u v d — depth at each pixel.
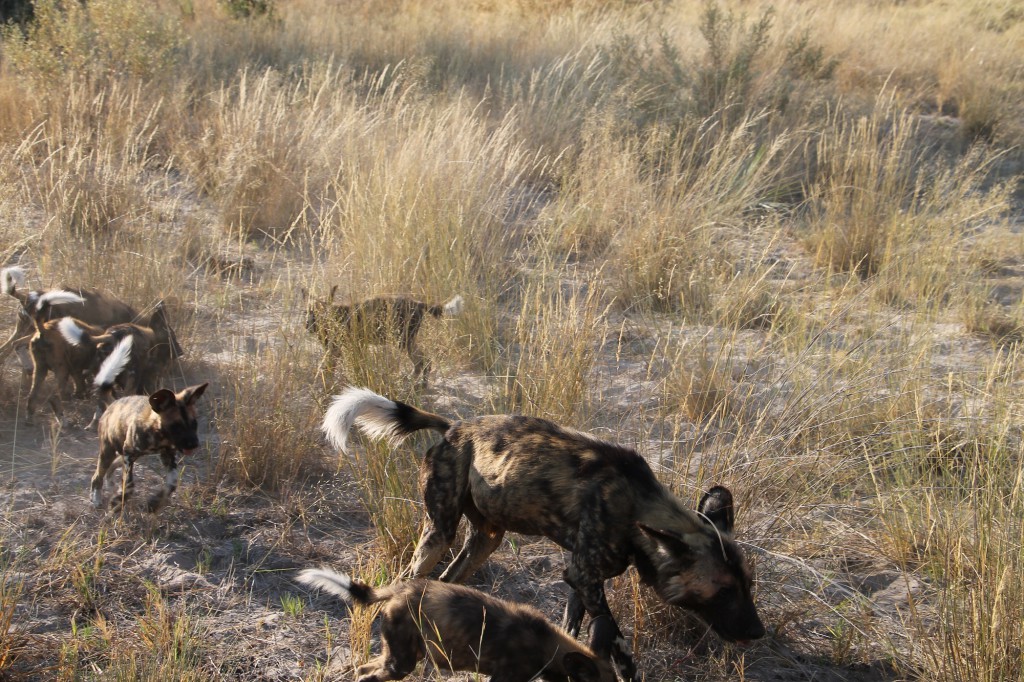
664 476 5.11
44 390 6.50
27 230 8.36
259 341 6.99
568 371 5.98
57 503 5.31
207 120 11.41
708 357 7.02
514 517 4.21
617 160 9.95
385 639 4.01
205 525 5.21
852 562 5.13
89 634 4.27
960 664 4.08
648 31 15.53
